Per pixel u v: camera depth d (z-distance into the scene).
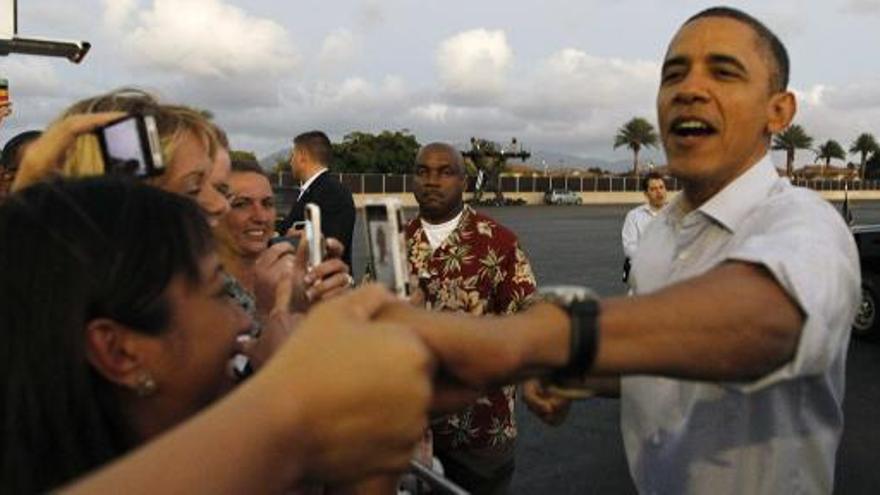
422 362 0.64
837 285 1.08
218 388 1.02
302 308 1.66
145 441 0.97
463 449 3.42
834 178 91.94
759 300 0.95
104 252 0.89
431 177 3.64
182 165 1.73
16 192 0.96
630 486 4.89
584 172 94.94
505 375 0.82
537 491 4.83
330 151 5.87
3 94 4.46
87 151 1.41
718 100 1.52
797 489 1.53
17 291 0.88
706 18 1.56
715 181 1.59
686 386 1.59
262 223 2.76
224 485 0.59
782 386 1.47
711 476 1.56
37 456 0.88
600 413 6.31
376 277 1.33
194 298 0.97
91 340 0.89
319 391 0.61
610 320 0.88
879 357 8.23
